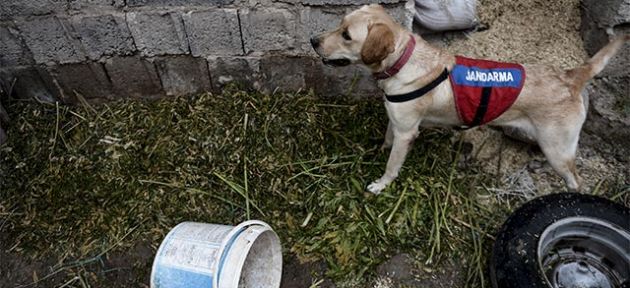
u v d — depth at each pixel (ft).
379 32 6.65
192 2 8.02
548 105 7.10
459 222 8.05
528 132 7.63
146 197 8.24
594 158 9.03
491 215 8.18
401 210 8.09
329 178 8.44
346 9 8.21
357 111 9.22
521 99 7.12
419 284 7.47
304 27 8.44
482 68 7.14
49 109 9.30
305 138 8.81
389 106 7.45
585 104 8.66
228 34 8.50
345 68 9.01
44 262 7.74
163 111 9.18
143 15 8.16
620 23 8.73
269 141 8.75
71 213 8.14
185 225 7.11
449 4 9.29
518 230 6.89
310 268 7.60
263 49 8.77
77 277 7.54
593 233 7.15
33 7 7.89
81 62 8.78
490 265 7.07
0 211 8.22
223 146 8.69
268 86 9.37
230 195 8.28
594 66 7.16
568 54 9.58
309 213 8.07
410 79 7.10
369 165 8.62
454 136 8.99
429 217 8.06
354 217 7.99
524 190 8.51
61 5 7.91
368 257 7.64
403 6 8.25
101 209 8.17
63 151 8.79
